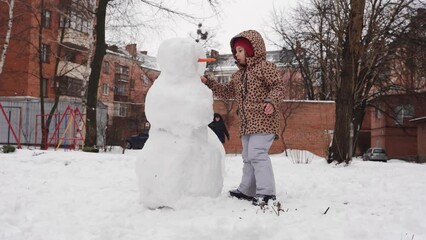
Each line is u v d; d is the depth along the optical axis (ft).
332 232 9.60
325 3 54.03
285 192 15.64
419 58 66.13
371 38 50.55
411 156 117.08
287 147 89.20
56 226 10.18
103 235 9.30
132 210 11.94
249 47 14.21
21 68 90.94
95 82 50.49
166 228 10.02
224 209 11.87
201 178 12.40
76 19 71.41
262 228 9.62
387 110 100.12
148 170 12.10
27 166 23.68
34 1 81.20
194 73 12.90
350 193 15.94
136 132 118.52
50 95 94.89
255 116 13.55
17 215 11.23
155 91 12.51
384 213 11.89
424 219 10.97
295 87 115.34
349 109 35.47
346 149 34.96
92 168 23.89
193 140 12.50
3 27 85.71
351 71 35.83
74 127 57.77
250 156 13.44
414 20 64.08
